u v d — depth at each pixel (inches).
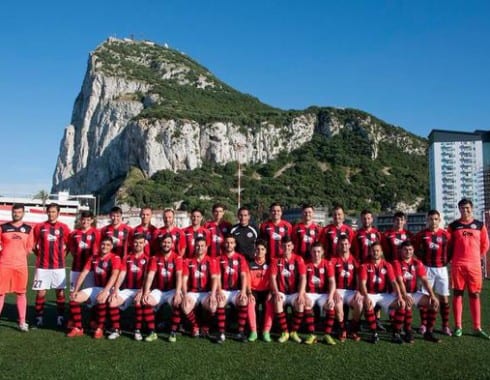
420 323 322.7
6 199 2608.3
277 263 285.0
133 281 290.0
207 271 287.6
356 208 4094.5
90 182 5064.0
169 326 303.0
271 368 217.8
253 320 275.4
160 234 325.1
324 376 206.8
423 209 4247.0
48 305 394.6
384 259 305.6
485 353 247.4
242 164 4830.2
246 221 328.2
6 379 200.5
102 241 290.8
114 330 276.2
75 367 216.8
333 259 295.7
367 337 282.4
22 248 298.4
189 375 206.4
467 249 294.4
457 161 3058.6
